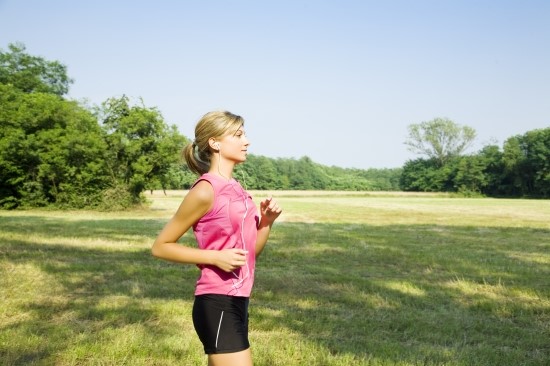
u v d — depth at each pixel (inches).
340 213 1389.0
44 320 212.5
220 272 90.0
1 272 311.1
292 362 164.1
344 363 163.0
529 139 3334.2
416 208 1733.5
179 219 91.5
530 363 168.9
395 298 264.7
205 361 164.2
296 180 4694.9
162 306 230.4
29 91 1998.0
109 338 182.5
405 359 166.2
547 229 797.2
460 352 176.7
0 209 1316.4
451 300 265.7
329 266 377.4
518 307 248.5
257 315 220.4
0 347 173.0
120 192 1321.4
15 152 1261.1
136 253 423.5
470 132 3892.7
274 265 378.0
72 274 313.3
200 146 97.4
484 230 769.6
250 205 95.8
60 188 1322.6
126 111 1328.7
